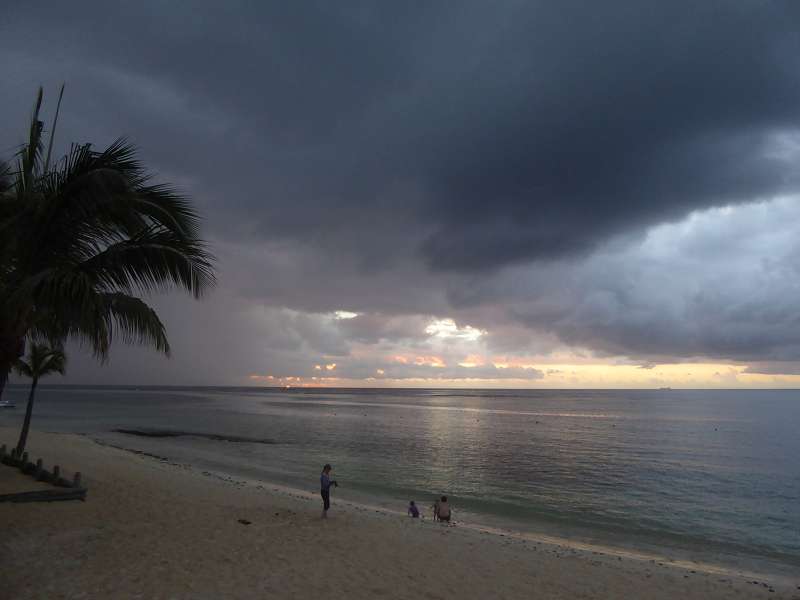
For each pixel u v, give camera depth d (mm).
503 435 67562
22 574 9086
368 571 11570
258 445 50688
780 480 36594
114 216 9906
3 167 10305
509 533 21703
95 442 43719
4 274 9906
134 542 11664
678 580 13898
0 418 70125
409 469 38781
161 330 10523
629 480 36000
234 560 11172
